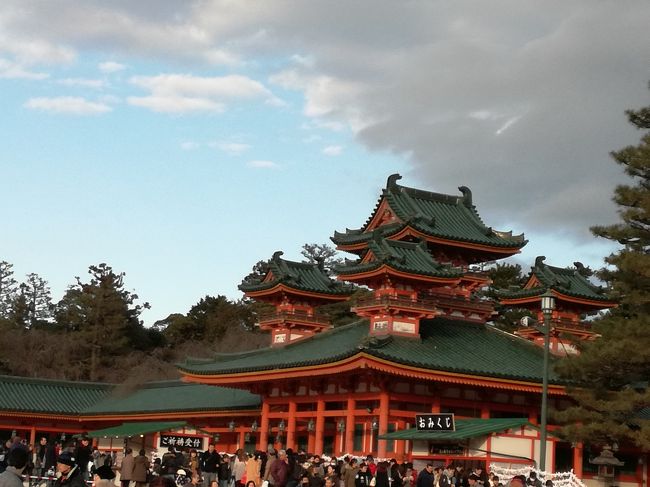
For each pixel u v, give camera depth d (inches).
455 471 2267.5
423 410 2881.4
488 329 3344.0
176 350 6865.2
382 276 3034.0
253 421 3491.6
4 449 2464.3
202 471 2204.7
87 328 6673.2
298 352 3250.5
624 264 2405.3
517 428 2492.6
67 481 1074.1
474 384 2790.4
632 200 2501.2
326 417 3061.0
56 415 4402.1
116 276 7170.3
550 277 3440.0
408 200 3508.9
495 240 3449.8
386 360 2652.6
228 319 7140.8
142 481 2021.4
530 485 1982.0
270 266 3619.6
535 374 2906.0
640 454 2989.7
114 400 4505.4
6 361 6215.6
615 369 2404.0
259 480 2086.6
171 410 3801.7
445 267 3061.0
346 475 1973.4
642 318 2423.7
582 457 2832.2
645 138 2536.9
